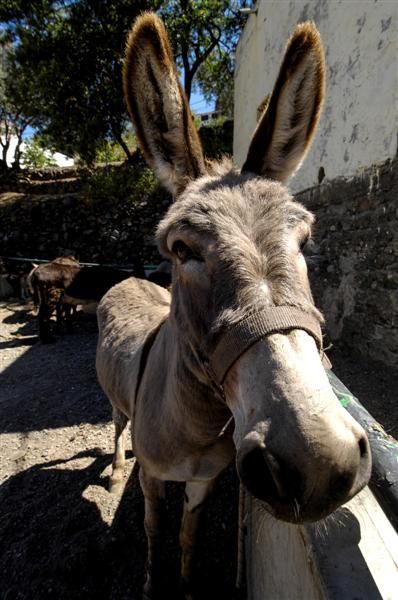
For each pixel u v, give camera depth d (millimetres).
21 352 2455
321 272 2115
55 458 1278
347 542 363
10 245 4488
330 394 355
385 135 1528
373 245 1646
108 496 1072
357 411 481
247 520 761
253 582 712
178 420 577
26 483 1154
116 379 939
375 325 1651
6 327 3018
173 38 5043
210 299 430
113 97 5000
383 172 1547
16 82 5684
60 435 1430
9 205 4707
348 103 1791
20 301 3822
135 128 569
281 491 327
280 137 572
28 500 1081
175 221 482
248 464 345
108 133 5336
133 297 1163
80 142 5207
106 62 4906
